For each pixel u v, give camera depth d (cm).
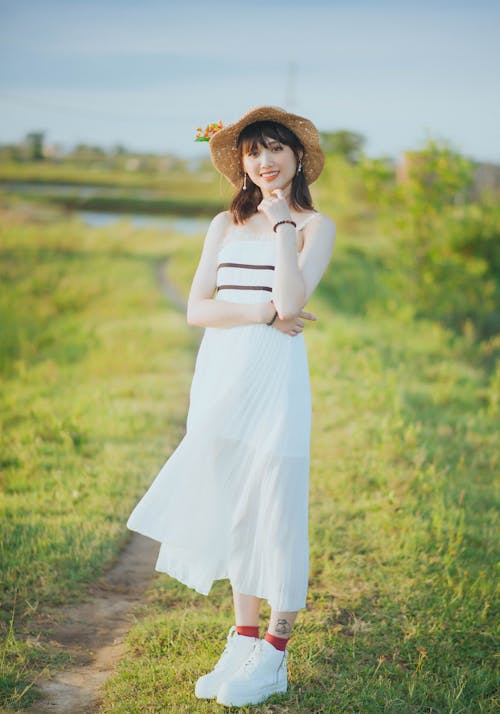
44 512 429
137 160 8706
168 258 2370
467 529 420
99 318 1278
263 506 250
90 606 337
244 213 275
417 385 788
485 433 628
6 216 3309
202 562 262
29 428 585
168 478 255
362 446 555
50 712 254
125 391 723
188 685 268
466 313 1332
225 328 262
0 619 313
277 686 258
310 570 366
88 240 2514
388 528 414
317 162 279
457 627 318
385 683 272
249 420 252
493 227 1379
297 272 249
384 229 1395
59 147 9212
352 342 945
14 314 1280
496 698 273
